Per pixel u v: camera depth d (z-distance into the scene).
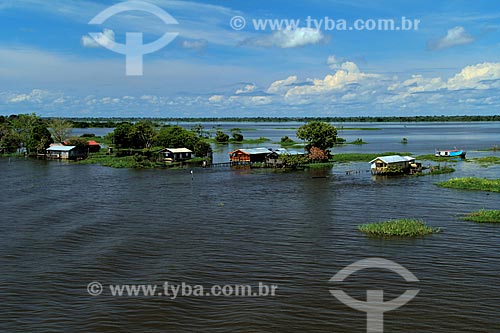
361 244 40.53
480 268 34.12
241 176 88.94
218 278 32.78
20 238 43.09
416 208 55.41
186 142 131.25
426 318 26.36
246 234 44.28
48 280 32.53
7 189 72.38
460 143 178.88
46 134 142.00
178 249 39.50
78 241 42.09
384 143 187.00
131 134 148.62
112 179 85.00
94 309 27.97
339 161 114.25
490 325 25.41
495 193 65.19
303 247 39.84
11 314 27.39
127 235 44.03
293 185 76.12
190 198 64.19
